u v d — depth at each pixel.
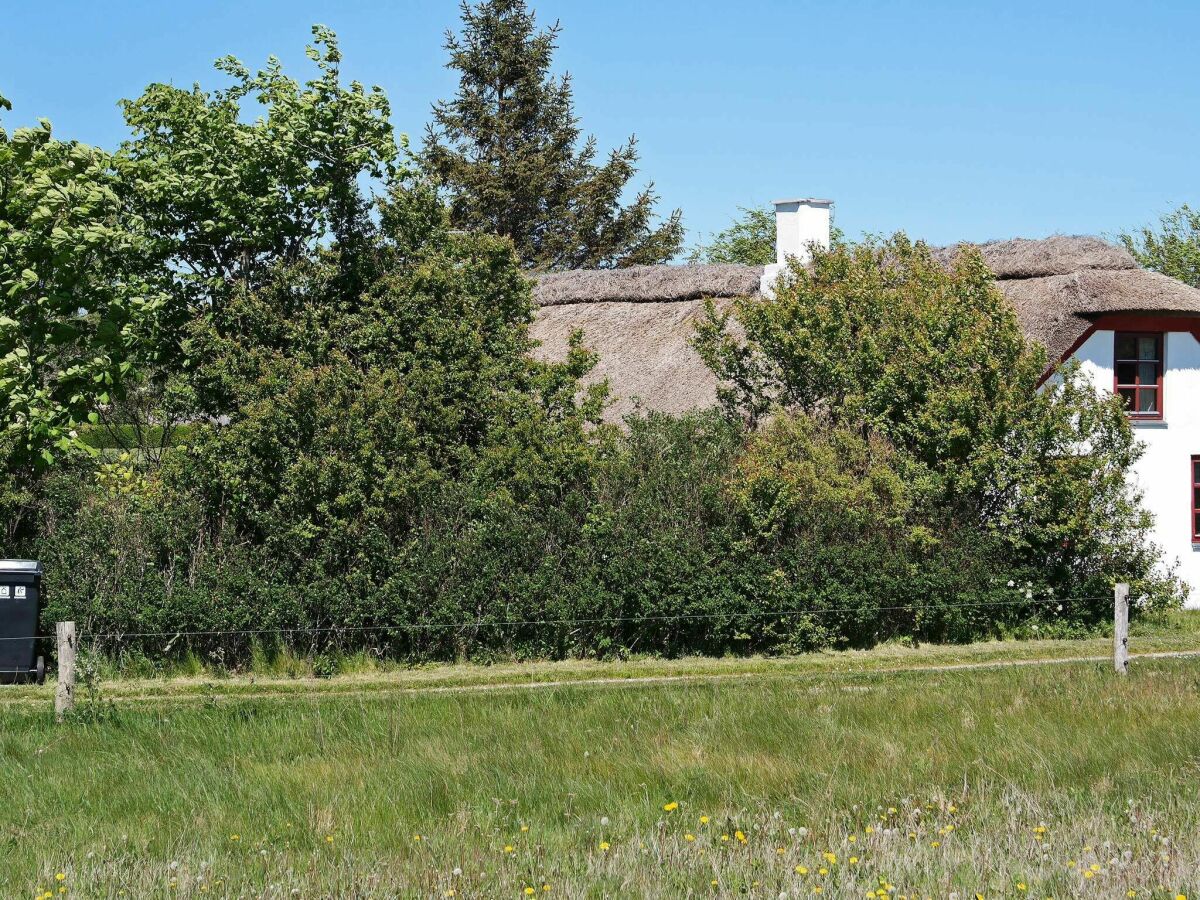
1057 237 25.47
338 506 18.67
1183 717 12.84
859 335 21.28
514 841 9.34
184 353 20.62
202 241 21.17
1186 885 7.59
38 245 17.64
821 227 28.31
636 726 12.93
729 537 19.36
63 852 9.21
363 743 12.55
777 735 12.34
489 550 19.00
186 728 13.37
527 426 19.88
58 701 14.16
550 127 51.19
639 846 8.70
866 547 19.53
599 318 29.62
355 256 21.31
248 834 9.79
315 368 19.80
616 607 18.77
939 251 26.80
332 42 21.44
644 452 20.47
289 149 20.50
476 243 22.00
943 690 14.63
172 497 19.00
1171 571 21.89
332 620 18.27
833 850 8.60
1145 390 24.20
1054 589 20.39
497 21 50.97
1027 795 9.91
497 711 13.91
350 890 8.02
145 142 21.59
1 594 16.97
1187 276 53.50
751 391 22.30
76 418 18.52
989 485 20.42
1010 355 20.69
